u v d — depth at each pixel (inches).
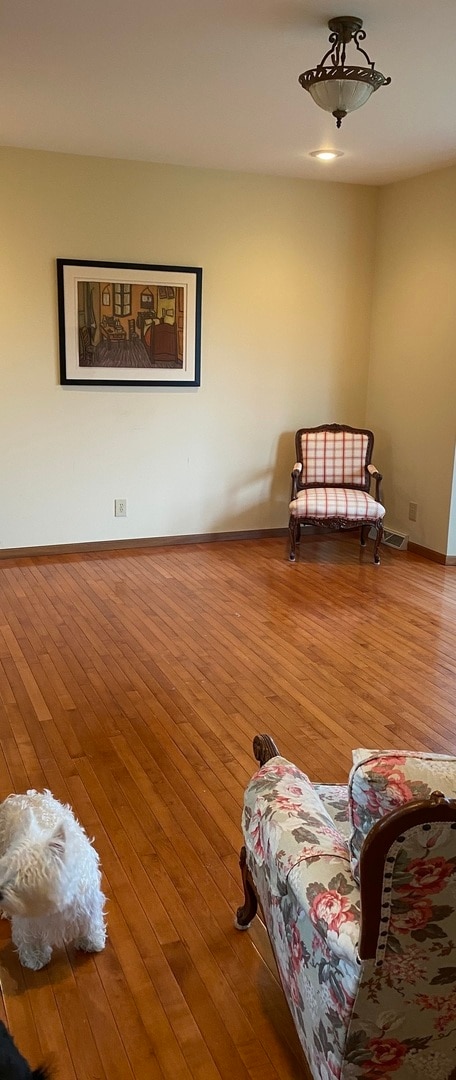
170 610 164.7
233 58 120.4
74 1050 63.3
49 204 185.9
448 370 198.1
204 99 140.7
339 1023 47.3
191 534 221.8
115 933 75.7
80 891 67.6
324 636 152.5
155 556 207.3
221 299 208.7
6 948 74.1
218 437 217.9
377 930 42.4
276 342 218.1
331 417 230.7
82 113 150.7
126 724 115.1
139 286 197.9
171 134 165.2
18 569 192.4
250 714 119.5
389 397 223.5
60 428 199.5
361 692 128.3
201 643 146.9
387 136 162.6
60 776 101.0
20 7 102.2
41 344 192.7
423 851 39.9
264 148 175.8
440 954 44.4
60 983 69.8
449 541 203.8
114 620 157.8
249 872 71.7
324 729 115.5
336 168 195.8
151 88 135.3
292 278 215.5
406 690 129.5
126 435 206.8
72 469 203.3
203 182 199.0
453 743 112.3
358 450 217.5
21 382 192.9
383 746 111.0
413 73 124.4
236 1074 61.7
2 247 184.1
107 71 127.0
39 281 189.2
